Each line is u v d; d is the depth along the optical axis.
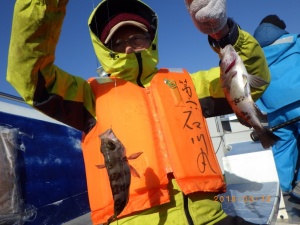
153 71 0.95
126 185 0.73
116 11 0.98
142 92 0.87
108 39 0.92
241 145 2.44
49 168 1.53
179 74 0.95
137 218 0.74
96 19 0.95
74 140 1.86
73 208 1.64
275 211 1.21
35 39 0.68
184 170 0.77
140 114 0.83
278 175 1.49
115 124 0.81
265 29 1.43
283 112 1.41
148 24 0.97
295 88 1.34
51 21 0.69
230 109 0.94
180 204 0.76
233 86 0.85
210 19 0.79
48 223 1.42
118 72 0.89
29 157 1.41
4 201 1.20
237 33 0.86
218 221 0.78
